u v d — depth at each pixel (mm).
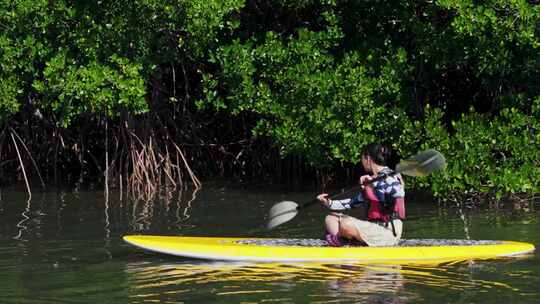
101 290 9750
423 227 14203
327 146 18047
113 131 20281
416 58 18703
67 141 21125
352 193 18688
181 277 10328
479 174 16469
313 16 20562
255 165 21609
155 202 17703
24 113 20438
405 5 18219
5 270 10898
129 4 17547
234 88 18109
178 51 19609
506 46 17250
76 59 17562
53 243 12828
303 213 15914
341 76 17406
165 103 20953
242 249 11336
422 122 18062
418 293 9477
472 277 10250
